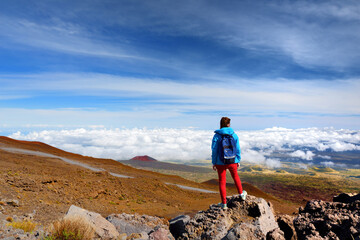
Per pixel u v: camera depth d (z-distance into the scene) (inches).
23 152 1894.7
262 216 210.1
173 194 1301.7
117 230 246.5
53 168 1259.8
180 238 212.5
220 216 214.4
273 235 184.1
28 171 961.5
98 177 1170.6
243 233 183.5
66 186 788.0
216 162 222.2
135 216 294.4
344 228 197.2
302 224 219.8
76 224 199.8
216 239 195.0
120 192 984.9
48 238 189.9
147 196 1081.4
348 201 265.6
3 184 535.2
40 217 374.0
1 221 268.2
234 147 216.5
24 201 455.2
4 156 1409.9
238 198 228.5
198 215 227.9
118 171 1946.4
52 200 558.6
